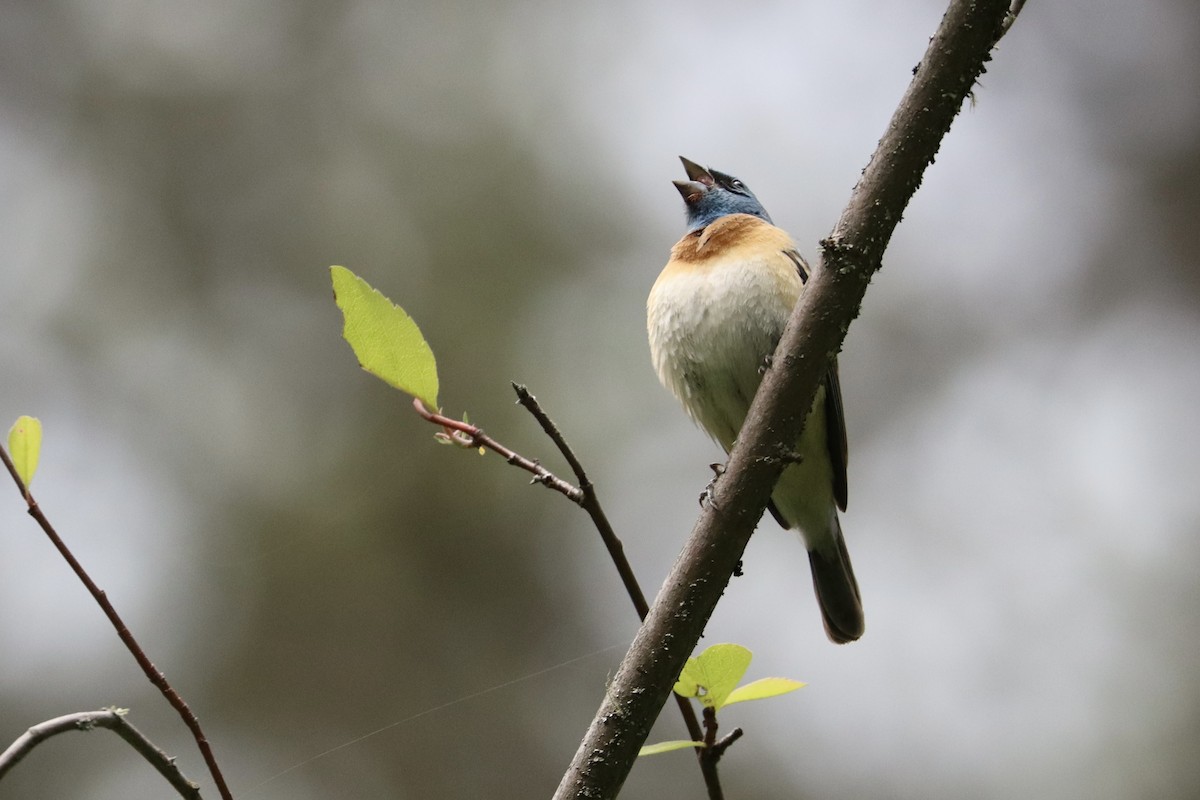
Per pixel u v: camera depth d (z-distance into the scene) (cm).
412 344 440
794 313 451
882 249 447
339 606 1152
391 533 1176
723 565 431
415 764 1101
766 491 436
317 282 1317
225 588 1155
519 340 1280
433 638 1151
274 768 1090
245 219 1352
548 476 447
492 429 1220
